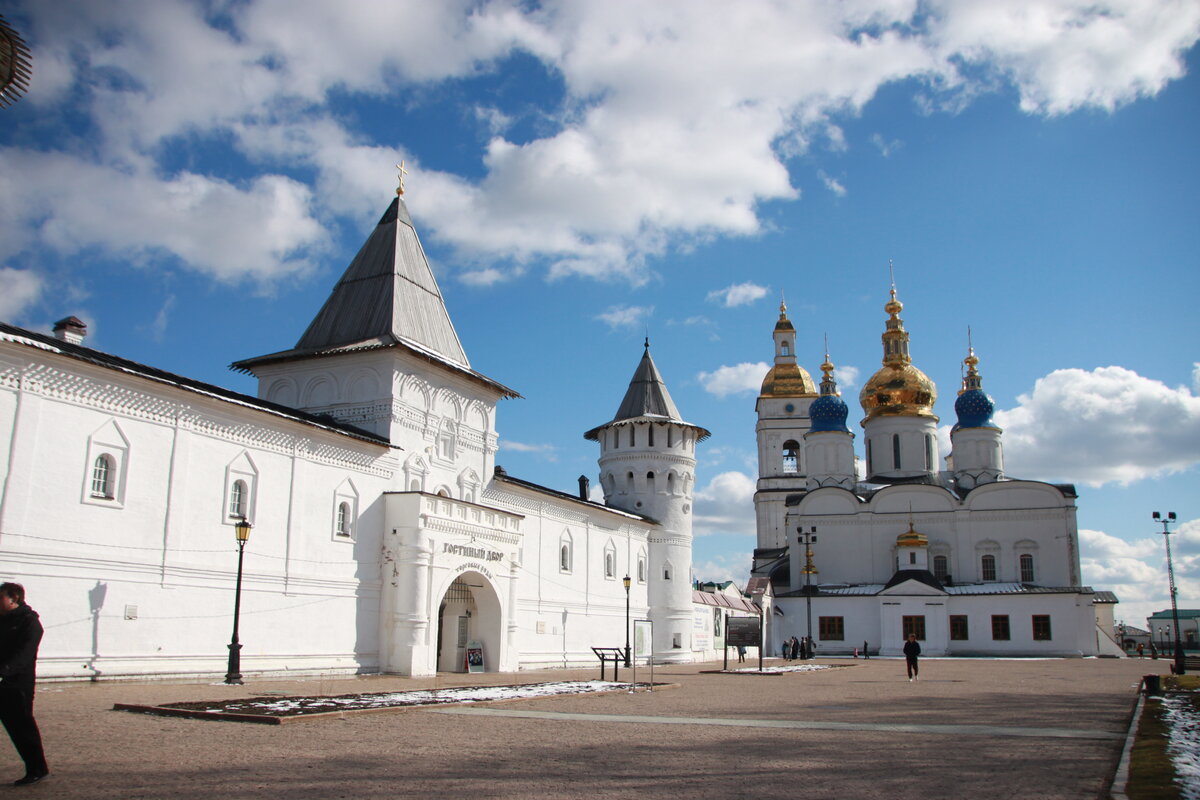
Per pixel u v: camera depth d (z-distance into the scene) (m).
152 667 24.41
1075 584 71.56
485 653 36.41
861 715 19.09
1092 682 32.00
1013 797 9.95
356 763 11.46
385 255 38.84
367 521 32.50
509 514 37.72
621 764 11.91
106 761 11.18
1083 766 12.09
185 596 25.61
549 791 10.01
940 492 75.38
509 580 37.41
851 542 76.38
